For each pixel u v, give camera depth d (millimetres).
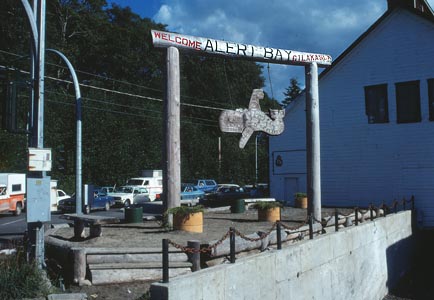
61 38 56094
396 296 15758
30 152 9031
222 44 14602
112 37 60312
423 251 21000
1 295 7344
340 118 23922
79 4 61250
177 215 12664
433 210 21312
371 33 23016
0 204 29547
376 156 22859
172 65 13625
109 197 35031
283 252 9656
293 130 25719
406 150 22109
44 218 9078
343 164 23734
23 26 44812
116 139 46312
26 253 9156
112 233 12266
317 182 16297
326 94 24359
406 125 22141
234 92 55656
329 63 17109
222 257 9891
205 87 59438
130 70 61781
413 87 22047
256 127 15719
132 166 46844
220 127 14820
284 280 9602
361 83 23375
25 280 7734
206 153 55500
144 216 16047
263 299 8820
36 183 9039
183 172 52750
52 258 9328
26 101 37062
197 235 12055
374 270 14891
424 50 21734
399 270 17578
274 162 26250
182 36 13859
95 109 46094
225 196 29594
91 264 8711
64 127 44281
